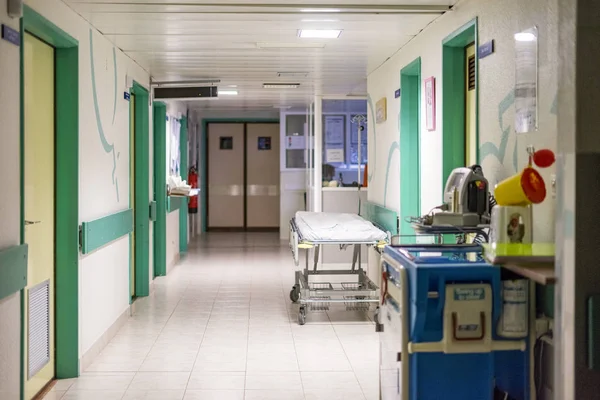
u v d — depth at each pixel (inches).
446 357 122.6
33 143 165.8
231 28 214.7
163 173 361.4
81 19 191.2
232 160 592.7
